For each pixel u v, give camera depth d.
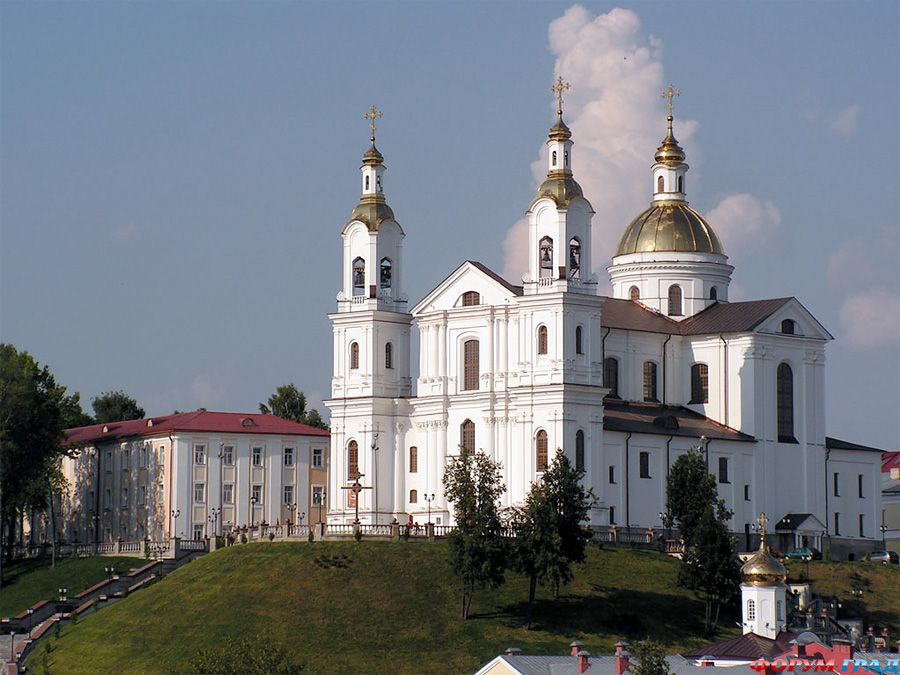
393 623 174.62
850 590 192.12
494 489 184.00
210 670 148.38
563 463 181.25
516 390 198.25
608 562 188.00
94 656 176.62
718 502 190.12
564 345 196.62
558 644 171.25
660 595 182.62
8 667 173.12
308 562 184.38
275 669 148.62
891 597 192.12
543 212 199.50
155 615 181.75
